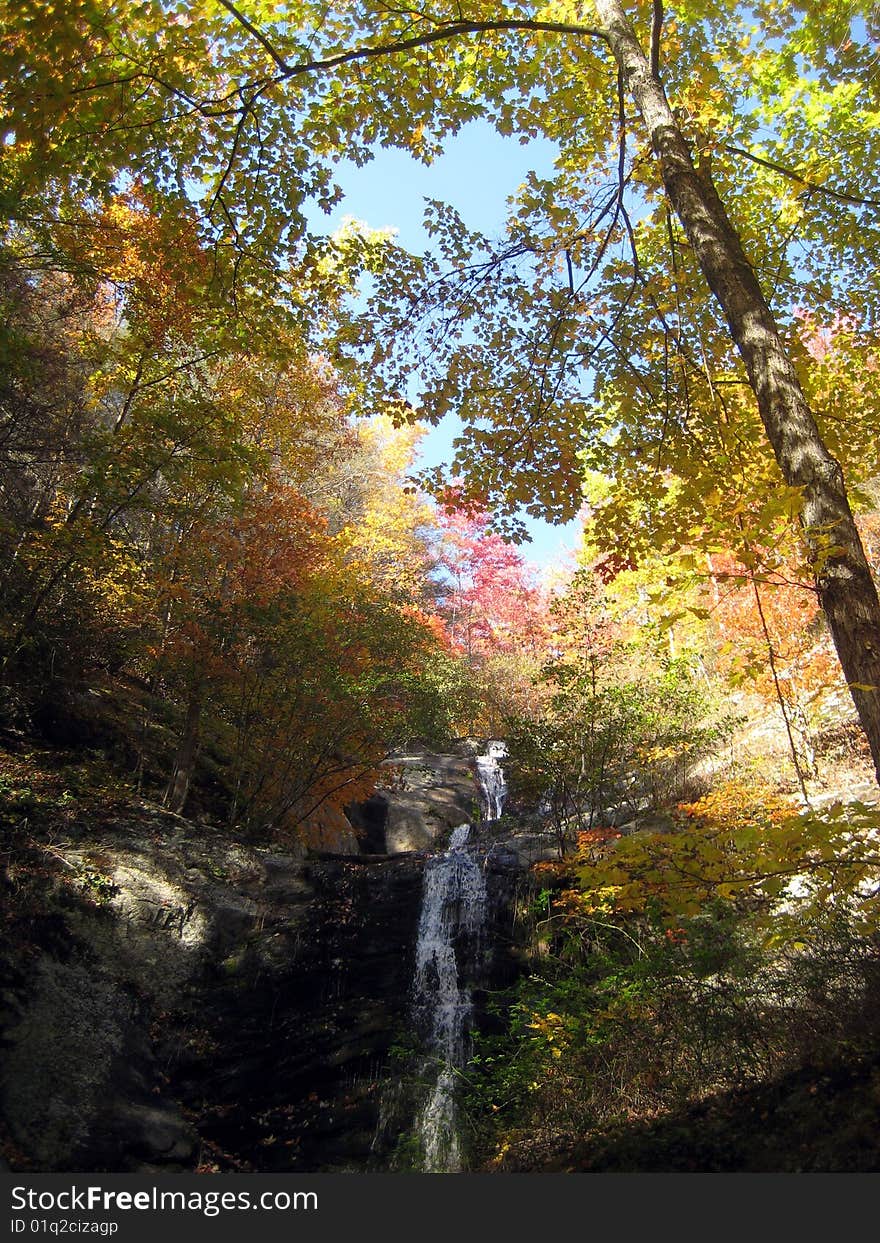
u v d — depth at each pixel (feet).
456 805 63.93
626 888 14.30
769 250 26.23
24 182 21.36
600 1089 23.89
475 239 24.89
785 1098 18.02
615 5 22.75
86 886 29.66
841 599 13.12
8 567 35.73
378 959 36.19
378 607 46.65
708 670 54.29
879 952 19.80
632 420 25.79
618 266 25.04
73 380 38.75
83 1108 24.39
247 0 22.11
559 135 27.32
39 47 16.79
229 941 32.50
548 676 43.80
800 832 12.91
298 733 43.14
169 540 41.34
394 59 23.88
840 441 23.27
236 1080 30.22
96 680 43.62
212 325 31.04
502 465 26.13
